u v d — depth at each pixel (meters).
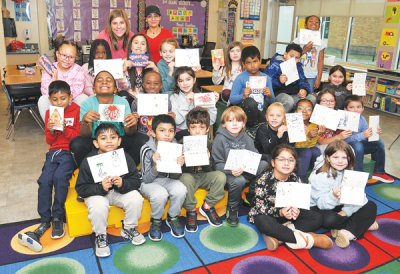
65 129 2.45
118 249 2.06
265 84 3.02
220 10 8.73
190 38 8.73
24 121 4.79
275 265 1.96
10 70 4.88
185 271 1.88
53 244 2.09
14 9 7.01
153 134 2.29
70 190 2.35
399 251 2.15
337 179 2.32
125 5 7.95
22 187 2.86
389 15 5.71
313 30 3.76
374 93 5.93
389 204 2.77
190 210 2.29
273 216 2.26
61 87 2.37
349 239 2.22
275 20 8.41
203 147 2.28
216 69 3.53
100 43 2.88
